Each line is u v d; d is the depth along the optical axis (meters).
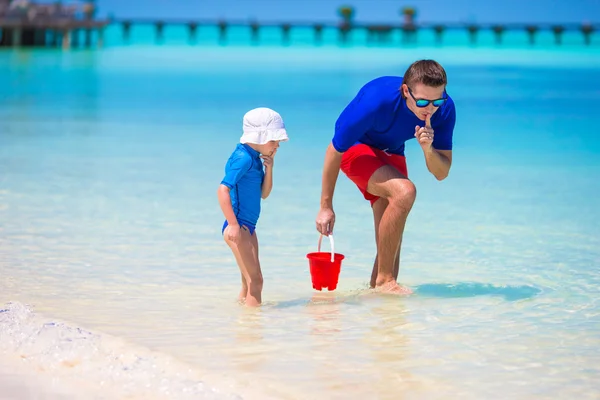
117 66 65.56
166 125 27.75
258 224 13.64
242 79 50.97
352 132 9.96
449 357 7.79
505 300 9.72
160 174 18.20
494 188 17.14
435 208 15.18
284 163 19.94
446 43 142.75
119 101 36.38
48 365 7.41
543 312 9.23
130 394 6.82
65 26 95.69
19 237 12.49
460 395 6.92
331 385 7.07
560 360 7.73
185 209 14.66
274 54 93.25
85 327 8.53
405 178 9.99
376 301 9.70
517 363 7.64
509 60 81.12
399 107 9.84
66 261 11.23
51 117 29.89
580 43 135.50
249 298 9.45
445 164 10.13
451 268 11.23
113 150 21.86
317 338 8.30
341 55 90.31
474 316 9.09
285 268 11.15
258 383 7.07
